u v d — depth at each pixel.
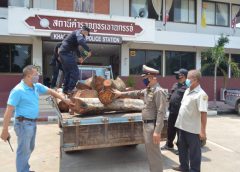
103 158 6.39
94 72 9.24
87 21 13.48
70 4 15.36
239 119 12.14
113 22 13.97
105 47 16.89
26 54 14.51
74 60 6.61
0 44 14.16
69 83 6.59
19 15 12.59
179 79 6.59
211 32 18.95
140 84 16.08
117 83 6.19
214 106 15.27
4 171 5.58
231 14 19.56
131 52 16.55
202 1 18.69
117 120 5.38
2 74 14.20
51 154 6.70
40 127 9.79
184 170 5.33
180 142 5.27
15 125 4.74
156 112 4.61
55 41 14.56
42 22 12.82
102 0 15.95
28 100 4.71
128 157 6.44
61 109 6.14
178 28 18.05
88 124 5.17
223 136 8.73
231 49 19.14
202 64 18.30
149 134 4.59
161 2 17.64
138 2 17.09
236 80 18.58
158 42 15.94
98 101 5.50
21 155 4.75
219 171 5.64
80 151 6.90
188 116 4.94
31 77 4.75
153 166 4.62
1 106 13.34
